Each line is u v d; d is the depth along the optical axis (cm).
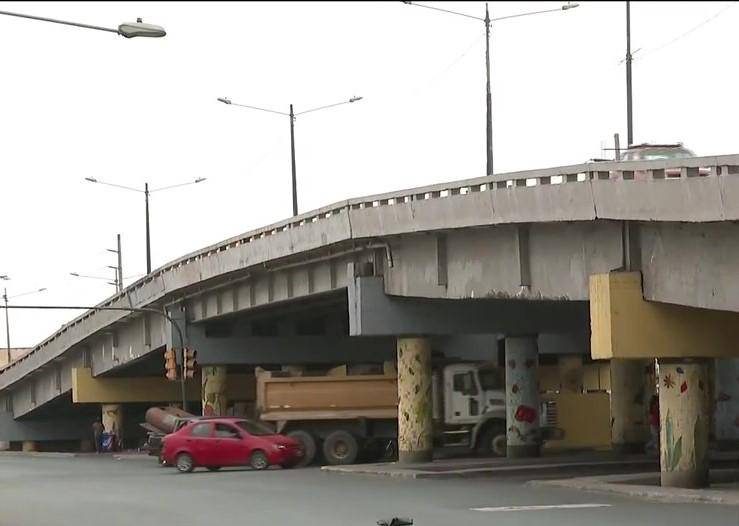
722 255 2097
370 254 3488
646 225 2319
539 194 2481
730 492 2211
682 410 2361
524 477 3058
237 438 3794
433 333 3472
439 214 2911
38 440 7656
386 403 4122
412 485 2798
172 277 4788
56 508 2333
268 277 4259
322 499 2397
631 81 3788
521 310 3644
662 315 2327
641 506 2080
